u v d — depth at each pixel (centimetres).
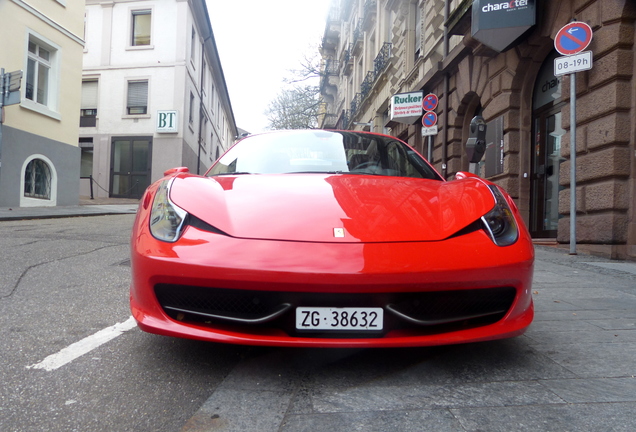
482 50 853
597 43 570
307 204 209
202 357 208
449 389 176
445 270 177
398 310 179
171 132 2062
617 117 542
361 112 2334
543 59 776
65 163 1291
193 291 183
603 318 275
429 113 916
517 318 194
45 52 1238
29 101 1151
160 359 206
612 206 542
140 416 156
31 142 1159
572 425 148
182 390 176
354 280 171
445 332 183
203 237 187
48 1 1208
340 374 189
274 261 174
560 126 734
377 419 152
